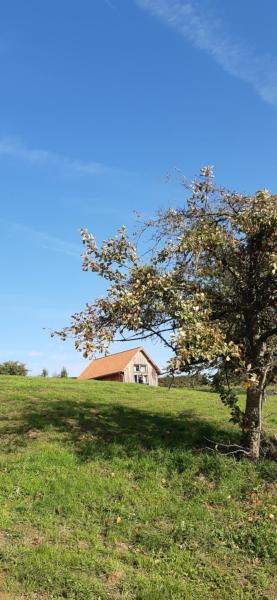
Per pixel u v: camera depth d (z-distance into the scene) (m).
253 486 8.80
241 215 9.43
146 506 8.02
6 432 10.79
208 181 10.02
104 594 5.91
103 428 11.51
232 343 8.83
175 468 9.27
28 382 18.47
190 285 9.64
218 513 8.06
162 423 12.38
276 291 9.33
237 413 9.91
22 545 6.60
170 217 9.99
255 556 7.11
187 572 6.59
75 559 6.39
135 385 20.64
